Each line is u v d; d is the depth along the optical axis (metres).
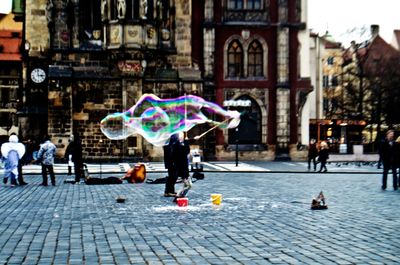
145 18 55.34
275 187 31.72
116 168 47.78
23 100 59.47
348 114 89.50
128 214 20.17
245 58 63.34
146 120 56.38
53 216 19.64
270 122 63.50
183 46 57.97
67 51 55.75
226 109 62.50
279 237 15.52
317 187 31.98
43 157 32.75
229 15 63.19
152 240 15.04
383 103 85.75
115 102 56.41
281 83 63.06
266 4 63.56
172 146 24.81
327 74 114.19
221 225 17.62
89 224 17.83
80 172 35.62
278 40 63.22
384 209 21.89
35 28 58.44
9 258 12.75
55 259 12.66
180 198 22.61
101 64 56.31
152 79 56.84
